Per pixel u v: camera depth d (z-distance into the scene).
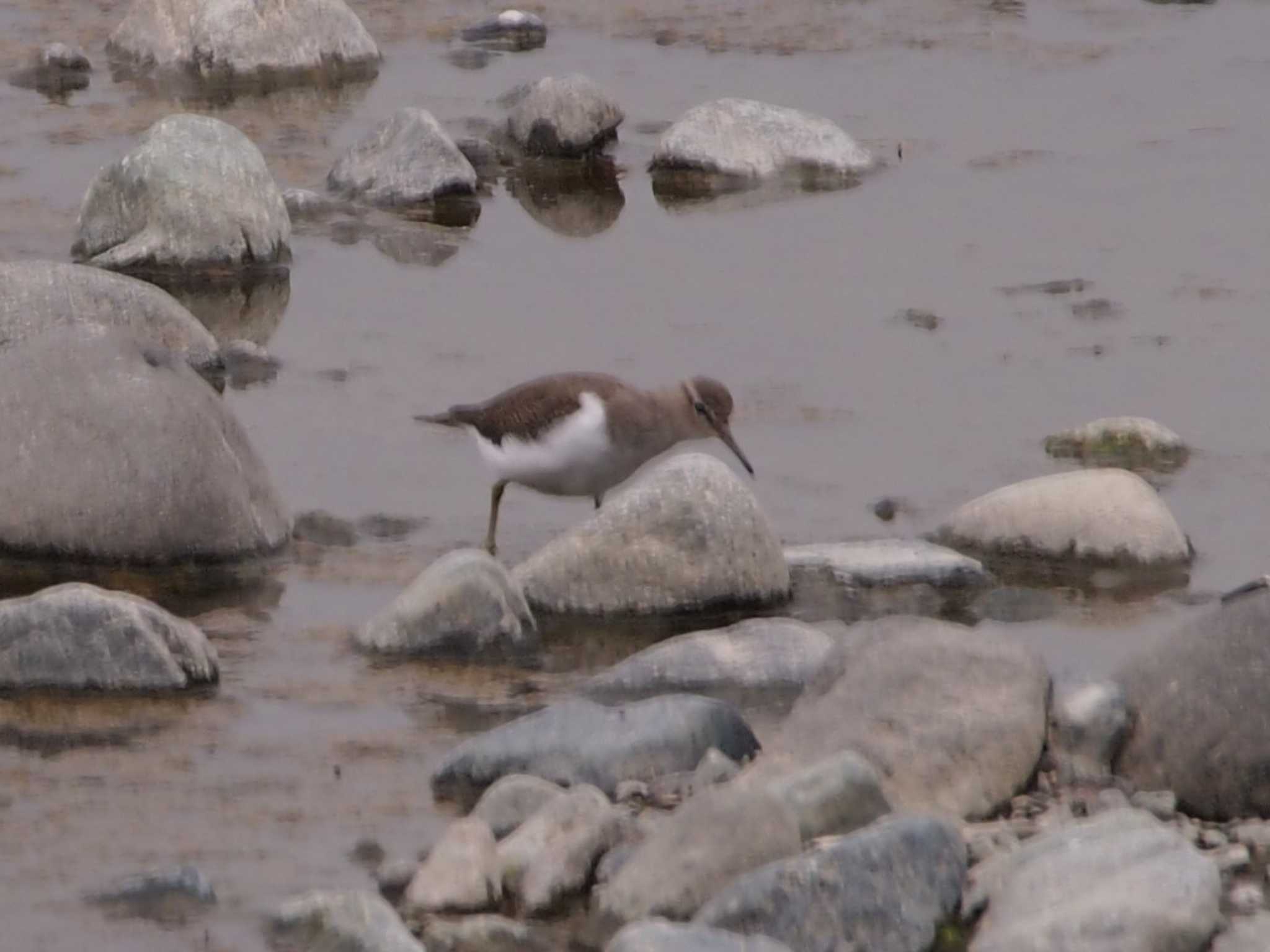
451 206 22.30
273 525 14.63
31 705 12.12
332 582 14.10
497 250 21.09
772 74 26.36
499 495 14.72
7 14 28.08
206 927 9.80
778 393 17.56
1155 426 16.50
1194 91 25.80
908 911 9.35
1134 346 18.58
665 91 25.73
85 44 26.97
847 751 10.37
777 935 9.23
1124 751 10.95
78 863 10.40
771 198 22.62
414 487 15.78
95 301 17.56
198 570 14.21
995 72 26.50
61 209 21.42
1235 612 11.22
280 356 18.30
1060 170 23.19
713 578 13.70
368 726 12.02
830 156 23.36
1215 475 15.96
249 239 20.36
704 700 11.48
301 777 11.36
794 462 16.22
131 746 11.68
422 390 17.56
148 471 14.19
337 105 25.09
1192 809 10.68
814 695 11.16
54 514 14.13
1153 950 9.00
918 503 15.49
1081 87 25.92
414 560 14.52
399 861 10.33
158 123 20.95
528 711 12.27
